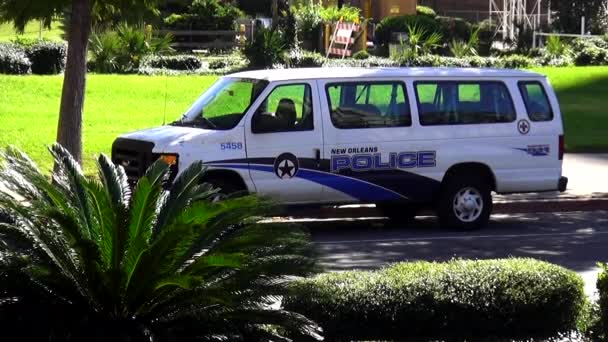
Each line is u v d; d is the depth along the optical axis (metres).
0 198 6.93
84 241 6.63
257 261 6.99
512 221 16.14
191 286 6.59
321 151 14.16
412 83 14.73
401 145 14.59
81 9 15.01
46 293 6.87
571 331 8.50
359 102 14.45
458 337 8.28
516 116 15.25
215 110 14.20
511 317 8.34
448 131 14.86
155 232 7.34
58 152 7.60
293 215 15.36
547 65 36.91
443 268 8.59
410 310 8.12
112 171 7.83
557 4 50.53
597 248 13.73
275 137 13.92
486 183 15.19
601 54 37.69
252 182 13.82
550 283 8.48
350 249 13.50
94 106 23.72
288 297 7.92
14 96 23.64
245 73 14.67
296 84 14.17
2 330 6.84
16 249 6.79
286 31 37.81
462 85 15.02
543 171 15.40
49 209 6.67
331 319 7.95
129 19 15.66
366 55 36.84
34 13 14.88
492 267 8.62
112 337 6.79
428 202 14.97
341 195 14.32
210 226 7.04
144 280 6.78
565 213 17.03
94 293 6.84
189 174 7.74
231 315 6.97
